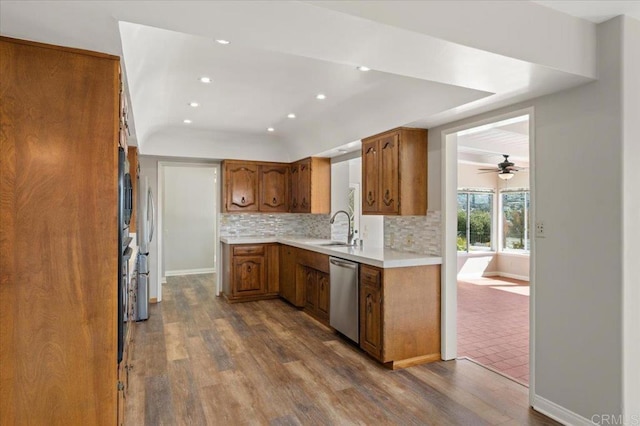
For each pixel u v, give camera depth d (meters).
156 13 1.45
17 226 1.60
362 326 3.50
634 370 2.11
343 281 3.81
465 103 2.69
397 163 3.47
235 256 5.45
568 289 2.34
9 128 1.59
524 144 5.59
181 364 3.27
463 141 5.32
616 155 2.09
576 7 1.98
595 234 2.19
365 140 3.94
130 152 4.27
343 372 3.12
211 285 6.64
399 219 4.00
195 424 2.37
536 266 2.54
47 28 1.52
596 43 2.15
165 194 7.59
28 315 1.62
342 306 3.83
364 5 1.52
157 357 3.42
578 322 2.29
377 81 3.10
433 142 3.48
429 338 3.38
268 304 5.36
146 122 4.19
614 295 2.10
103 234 1.72
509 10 1.87
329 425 2.36
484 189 7.98
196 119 4.49
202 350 3.60
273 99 3.64
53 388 1.65
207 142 5.43
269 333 4.10
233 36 1.67
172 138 5.21
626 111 2.07
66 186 1.66
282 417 2.45
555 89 2.35
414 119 3.20
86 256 1.70
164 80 3.08
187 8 1.41
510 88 2.33
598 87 2.17
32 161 1.62
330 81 3.12
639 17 2.10
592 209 2.21
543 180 2.49
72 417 1.68
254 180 5.77
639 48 2.12
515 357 3.49
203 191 7.90
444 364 3.32
